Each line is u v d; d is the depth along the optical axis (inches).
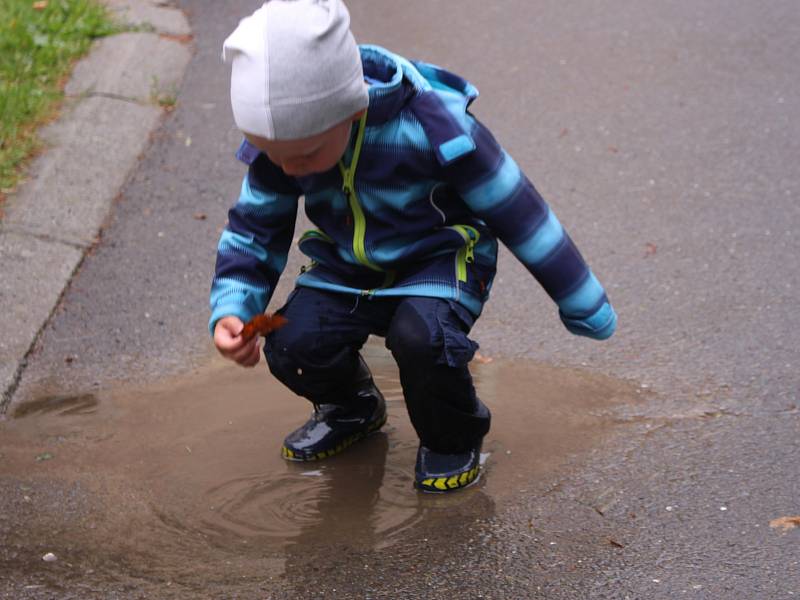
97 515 118.7
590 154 215.8
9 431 137.9
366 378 131.8
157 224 192.7
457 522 114.8
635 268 175.0
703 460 124.8
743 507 115.2
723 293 166.4
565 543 110.1
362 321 117.8
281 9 97.4
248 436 135.9
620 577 104.0
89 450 133.2
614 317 117.9
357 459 130.0
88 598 103.3
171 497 122.4
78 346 158.1
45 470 128.3
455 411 116.7
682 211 193.2
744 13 280.5
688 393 141.1
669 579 103.5
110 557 110.6
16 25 255.4
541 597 101.6
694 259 177.0
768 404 137.1
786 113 229.5
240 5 289.9
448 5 291.4
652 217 191.5
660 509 115.5
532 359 151.9
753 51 259.1
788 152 213.5
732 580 103.0
